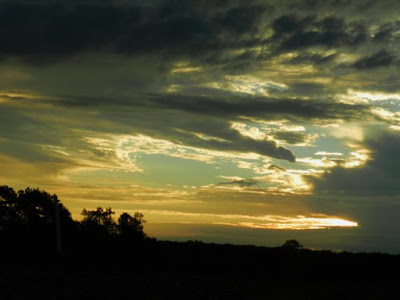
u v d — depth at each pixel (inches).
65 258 1807.3
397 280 1514.5
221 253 1964.8
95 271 1567.4
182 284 1259.2
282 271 1652.3
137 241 2146.9
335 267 1660.9
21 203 2156.7
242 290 1190.3
